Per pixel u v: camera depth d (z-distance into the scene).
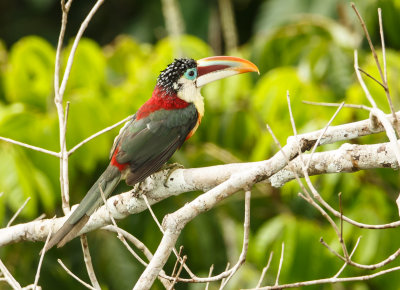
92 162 11.10
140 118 8.62
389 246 11.41
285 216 11.56
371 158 6.49
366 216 11.46
